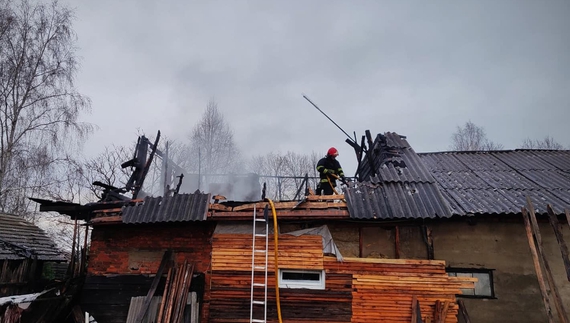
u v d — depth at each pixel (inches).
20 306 272.2
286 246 266.1
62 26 701.3
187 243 280.7
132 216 267.9
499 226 270.4
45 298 263.9
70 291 280.8
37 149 640.4
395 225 270.4
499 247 266.2
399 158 325.7
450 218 265.1
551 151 429.7
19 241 495.2
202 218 259.8
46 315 265.4
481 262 264.1
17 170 629.6
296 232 268.5
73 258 309.0
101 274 280.2
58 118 667.4
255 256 265.7
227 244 270.5
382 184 277.3
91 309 273.1
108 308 272.1
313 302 255.4
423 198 266.5
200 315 262.4
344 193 266.7
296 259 262.5
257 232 272.2
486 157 406.3
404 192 271.1
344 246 269.3
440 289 250.4
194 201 271.7
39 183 645.9
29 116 654.5
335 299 254.8
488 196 286.8
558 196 284.7
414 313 245.3
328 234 268.5
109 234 289.0
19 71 665.0
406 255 265.7
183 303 251.1
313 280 266.4
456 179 329.1
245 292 260.2
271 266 262.7
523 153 422.9
